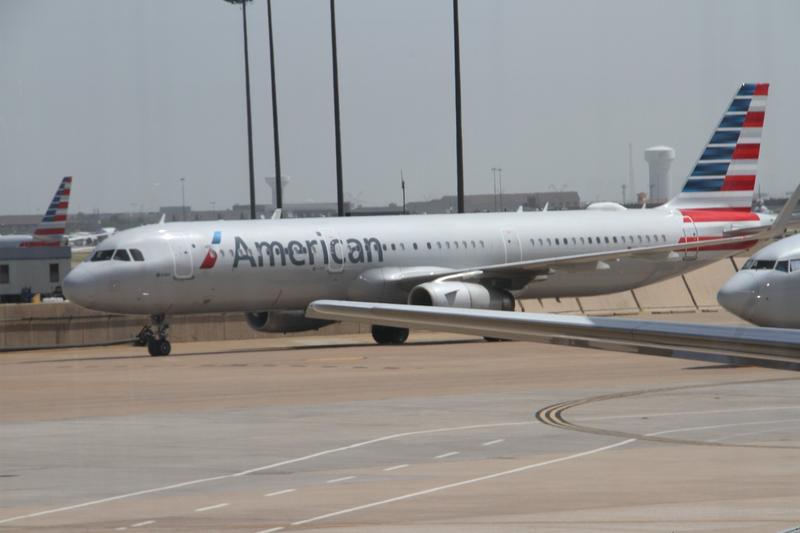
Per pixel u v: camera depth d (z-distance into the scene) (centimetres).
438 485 5000
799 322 11244
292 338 17112
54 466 5825
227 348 15288
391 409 7981
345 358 12888
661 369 10644
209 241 13838
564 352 13212
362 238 14900
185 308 13862
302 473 5444
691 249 17175
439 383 9775
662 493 4669
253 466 5691
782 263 11288
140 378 10831
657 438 6331
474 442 6325
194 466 5734
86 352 15312
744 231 17538
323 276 14562
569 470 5328
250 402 8631
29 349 16050
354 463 5706
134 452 6250
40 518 4447
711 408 7656
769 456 5638
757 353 1617
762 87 17788
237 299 14088
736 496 4578
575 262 15062
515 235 16000
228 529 4119
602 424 6956
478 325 1844
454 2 18938
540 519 4147
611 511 4281
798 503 4400
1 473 5634
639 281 17038
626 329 1714
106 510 4600
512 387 9300
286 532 4028
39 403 8875
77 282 13362
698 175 17562
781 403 7881
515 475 5219
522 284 15788
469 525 4066
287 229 14462
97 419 7788
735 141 17675
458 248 15550
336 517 4294
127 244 13500
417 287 14662
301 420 7475
